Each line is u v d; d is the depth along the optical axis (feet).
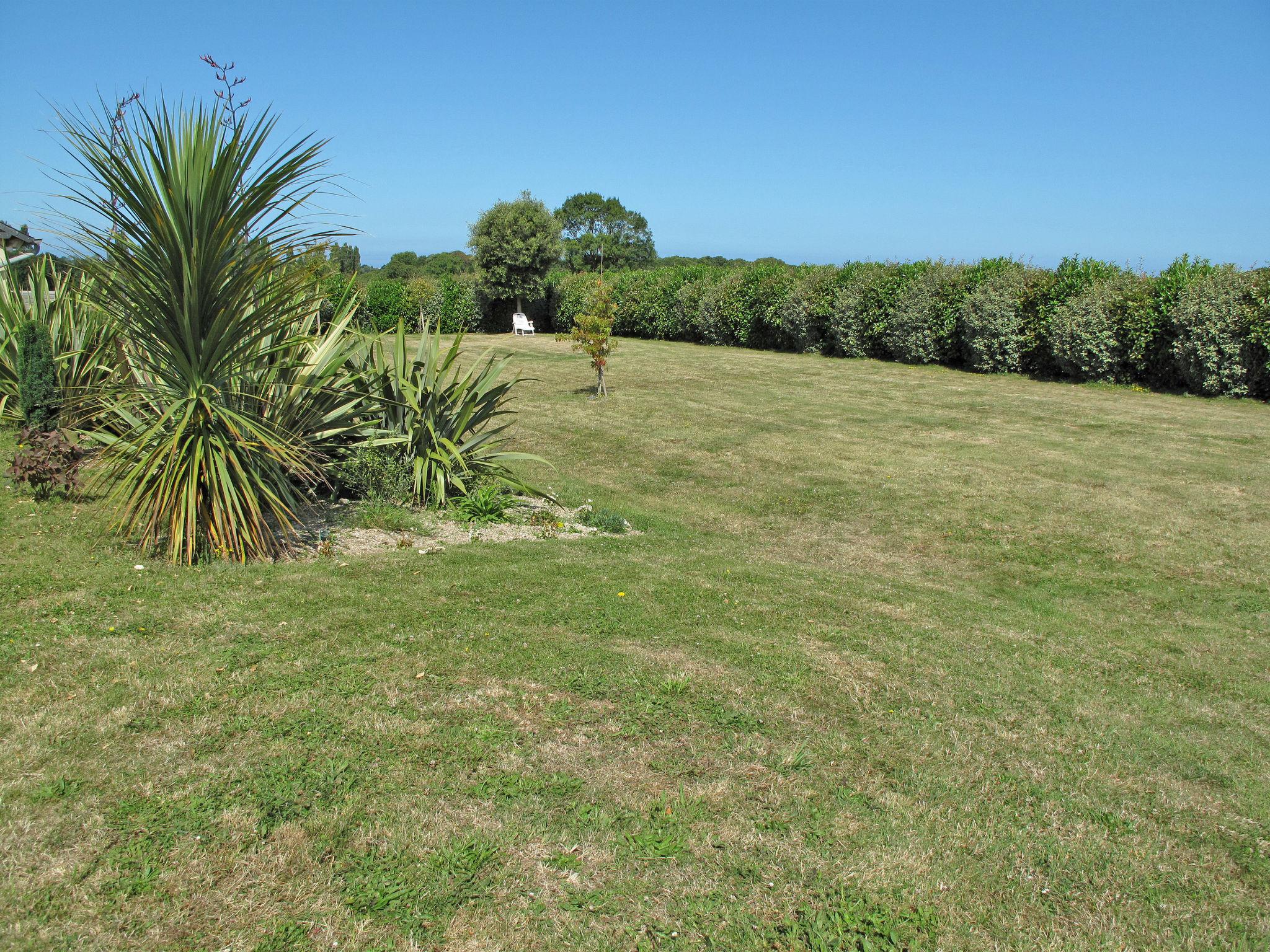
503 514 26.12
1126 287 56.59
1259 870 10.21
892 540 28.19
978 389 57.98
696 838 9.94
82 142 16.29
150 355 19.27
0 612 14.78
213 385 18.98
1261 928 9.10
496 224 116.67
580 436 44.62
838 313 75.25
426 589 17.88
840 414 49.37
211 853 9.02
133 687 12.41
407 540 22.20
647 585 19.54
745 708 13.32
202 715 11.82
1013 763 12.46
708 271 94.22
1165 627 20.39
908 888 9.39
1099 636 19.35
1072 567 25.30
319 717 11.96
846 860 9.78
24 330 27.02
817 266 80.64
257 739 11.27
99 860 8.76
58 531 19.89
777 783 11.26
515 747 11.57
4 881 8.30
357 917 8.30
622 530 26.91
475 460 28.32
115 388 19.74
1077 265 60.75
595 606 17.67
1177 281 53.42
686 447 41.65
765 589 20.31
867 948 8.39
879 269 73.97
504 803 10.30
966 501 31.91
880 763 12.09
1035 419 46.93
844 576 23.36
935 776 11.85
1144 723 14.39
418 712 12.34
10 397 31.78
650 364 73.26
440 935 8.16
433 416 26.68
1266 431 42.57
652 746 11.96
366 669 13.61
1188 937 8.89
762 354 80.79
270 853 9.08
